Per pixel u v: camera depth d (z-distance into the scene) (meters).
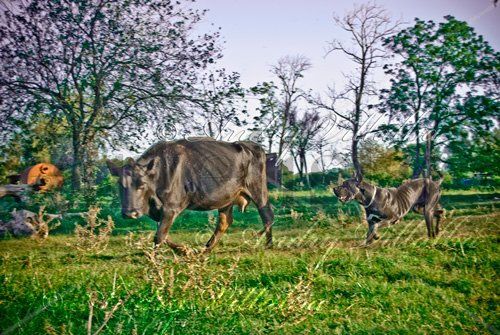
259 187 10.38
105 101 19.17
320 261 7.59
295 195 20.33
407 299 6.07
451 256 8.50
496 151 19.58
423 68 20.20
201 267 6.10
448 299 6.05
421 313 5.56
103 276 6.80
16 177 17.66
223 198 9.68
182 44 19.69
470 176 20.80
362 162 20.30
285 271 7.23
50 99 18.81
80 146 18.41
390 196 10.22
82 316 5.11
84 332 4.56
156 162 9.09
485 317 5.47
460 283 6.80
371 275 7.29
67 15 18.28
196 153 9.53
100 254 9.09
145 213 9.02
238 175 9.93
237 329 4.86
